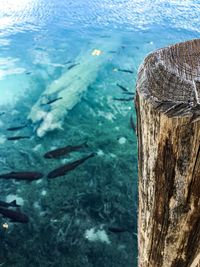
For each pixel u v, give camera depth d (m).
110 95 2.02
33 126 1.81
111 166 1.56
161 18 3.01
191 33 2.77
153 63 0.36
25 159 1.62
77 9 3.21
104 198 1.42
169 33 2.78
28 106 1.96
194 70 0.34
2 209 1.31
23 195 1.43
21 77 2.23
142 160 0.39
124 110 1.91
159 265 0.47
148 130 0.35
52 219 1.33
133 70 2.29
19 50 2.58
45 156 1.56
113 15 3.10
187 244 0.42
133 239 1.25
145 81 0.35
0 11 3.14
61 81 2.15
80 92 2.04
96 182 1.49
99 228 1.30
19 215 1.29
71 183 1.48
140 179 0.42
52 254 1.22
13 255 1.21
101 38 2.74
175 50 0.37
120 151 1.64
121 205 1.39
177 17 3.01
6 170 1.56
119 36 2.76
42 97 2.02
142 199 0.43
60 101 1.97
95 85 2.11
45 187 1.47
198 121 0.31
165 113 0.32
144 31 2.83
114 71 2.27
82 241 1.25
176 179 0.36
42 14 3.12
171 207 0.39
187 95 0.32
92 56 2.46
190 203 0.37
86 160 1.59
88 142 1.70
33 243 1.25
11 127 1.81
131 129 1.77
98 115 1.87
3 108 1.95
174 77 0.34
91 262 1.19
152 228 0.43
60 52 2.55
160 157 0.35
